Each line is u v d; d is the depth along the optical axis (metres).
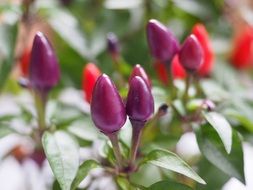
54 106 0.27
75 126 0.26
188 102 0.25
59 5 0.34
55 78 0.25
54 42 0.37
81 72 0.34
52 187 0.26
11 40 0.31
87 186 0.26
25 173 0.31
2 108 0.33
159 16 0.35
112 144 0.22
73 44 0.32
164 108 0.23
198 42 0.24
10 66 0.31
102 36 0.33
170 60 0.25
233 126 0.27
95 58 0.32
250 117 0.26
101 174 0.27
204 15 0.35
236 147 0.23
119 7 0.33
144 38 0.35
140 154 0.24
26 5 0.31
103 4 0.35
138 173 0.27
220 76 0.32
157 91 0.26
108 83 0.20
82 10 0.35
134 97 0.21
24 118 0.27
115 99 0.20
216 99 0.27
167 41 0.24
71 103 0.29
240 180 0.23
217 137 0.23
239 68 0.34
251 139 0.27
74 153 0.22
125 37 0.35
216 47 0.35
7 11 0.31
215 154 0.23
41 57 0.24
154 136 0.27
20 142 0.31
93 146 0.27
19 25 0.31
